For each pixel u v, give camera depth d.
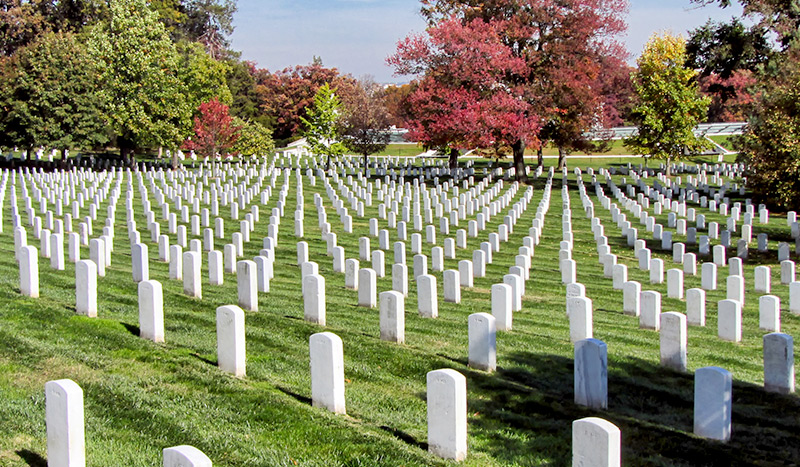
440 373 8.96
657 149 59.22
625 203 42.66
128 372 11.16
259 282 18.44
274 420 9.68
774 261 28.08
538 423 10.41
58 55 59.50
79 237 22.89
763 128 31.36
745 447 9.85
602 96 56.59
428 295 16.58
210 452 8.69
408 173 57.31
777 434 10.40
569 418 10.66
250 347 13.02
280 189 45.81
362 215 36.59
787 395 12.15
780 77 44.62
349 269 19.80
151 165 63.84
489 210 38.19
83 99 59.09
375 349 13.18
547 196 44.16
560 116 55.03
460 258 26.92
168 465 6.95
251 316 15.02
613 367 13.16
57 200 32.19
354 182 45.19
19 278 17.25
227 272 21.55
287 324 14.55
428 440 9.13
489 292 20.50
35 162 61.72
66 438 7.93
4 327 13.07
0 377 10.71
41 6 83.62
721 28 49.97
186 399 10.24
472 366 12.62
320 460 8.63
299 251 23.34
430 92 52.25
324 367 10.17
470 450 9.38
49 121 58.22
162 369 11.40
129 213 31.30
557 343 14.74
